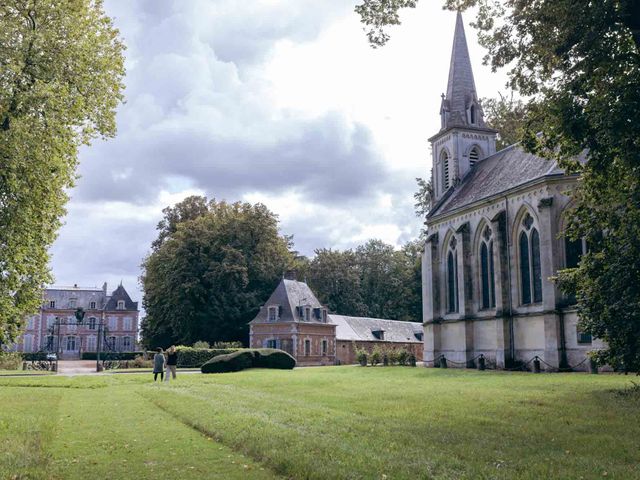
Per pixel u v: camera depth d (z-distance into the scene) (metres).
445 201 52.16
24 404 18.27
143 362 53.19
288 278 72.62
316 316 69.88
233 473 8.80
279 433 11.51
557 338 35.81
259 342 67.75
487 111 62.84
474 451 9.85
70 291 114.31
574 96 17.61
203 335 70.94
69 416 15.41
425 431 11.93
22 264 19.94
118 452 10.42
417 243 97.88
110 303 114.56
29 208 18.58
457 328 46.62
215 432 12.09
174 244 72.50
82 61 21.20
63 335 111.00
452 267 48.75
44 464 9.29
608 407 15.85
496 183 44.88
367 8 20.08
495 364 42.00
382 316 93.38
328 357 69.38
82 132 22.78
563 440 10.98
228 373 38.44
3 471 8.70
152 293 74.62
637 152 16.42
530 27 18.59
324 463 8.87
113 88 23.05
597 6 16.16
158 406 17.89
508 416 14.23
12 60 18.56
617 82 17.00
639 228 18.80
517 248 40.50
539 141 20.45
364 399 18.50
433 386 23.92
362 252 97.31
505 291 40.78
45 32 19.80
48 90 18.70
